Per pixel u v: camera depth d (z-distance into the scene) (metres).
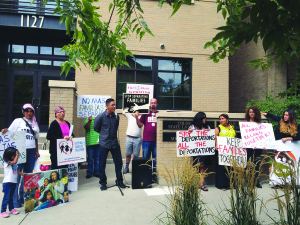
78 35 2.70
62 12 2.29
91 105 6.68
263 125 5.39
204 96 9.02
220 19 9.24
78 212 3.94
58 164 4.78
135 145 6.46
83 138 5.19
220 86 9.14
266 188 5.49
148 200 4.53
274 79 10.23
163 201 4.47
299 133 5.14
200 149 5.39
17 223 3.52
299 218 2.42
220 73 9.16
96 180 6.06
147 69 8.91
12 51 9.65
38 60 9.78
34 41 9.79
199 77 9.04
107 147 5.26
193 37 9.05
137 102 5.49
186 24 9.03
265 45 1.63
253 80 11.32
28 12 9.04
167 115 5.82
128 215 3.80
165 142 5.79
